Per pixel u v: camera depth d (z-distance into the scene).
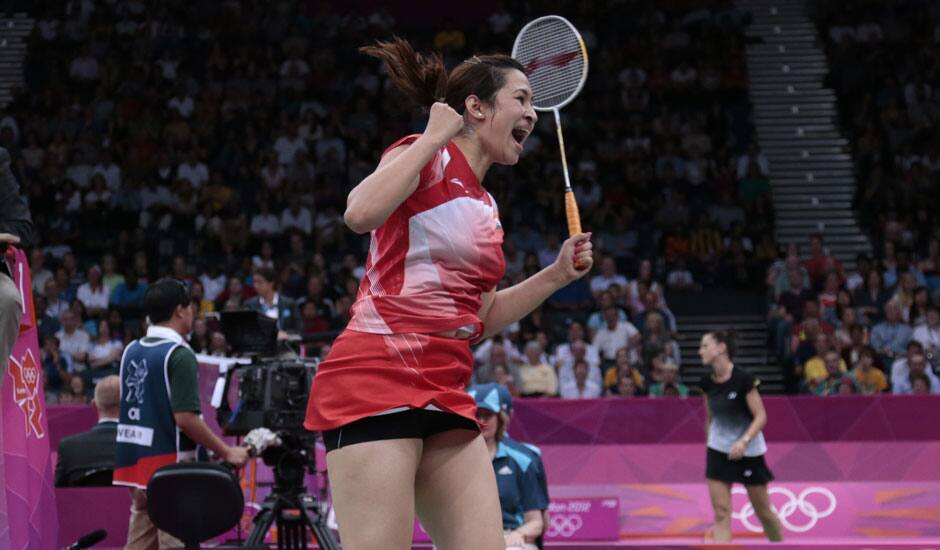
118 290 21.66
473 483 4.24
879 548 8.41
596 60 29.75
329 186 25.70
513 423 14.88
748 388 12.70
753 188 26.28
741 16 31.00
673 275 23.64
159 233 25.06
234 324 8.48
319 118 28.44
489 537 4.20
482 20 32.19
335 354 4.23
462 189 4.25
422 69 4.42
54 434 13.92
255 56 29.97
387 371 4.13
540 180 26.28
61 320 20.95
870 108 28.81
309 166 26.23
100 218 25.33
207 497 6.35
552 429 14.84
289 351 8.88
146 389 8.08
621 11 31.33
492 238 4.31
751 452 12.70
